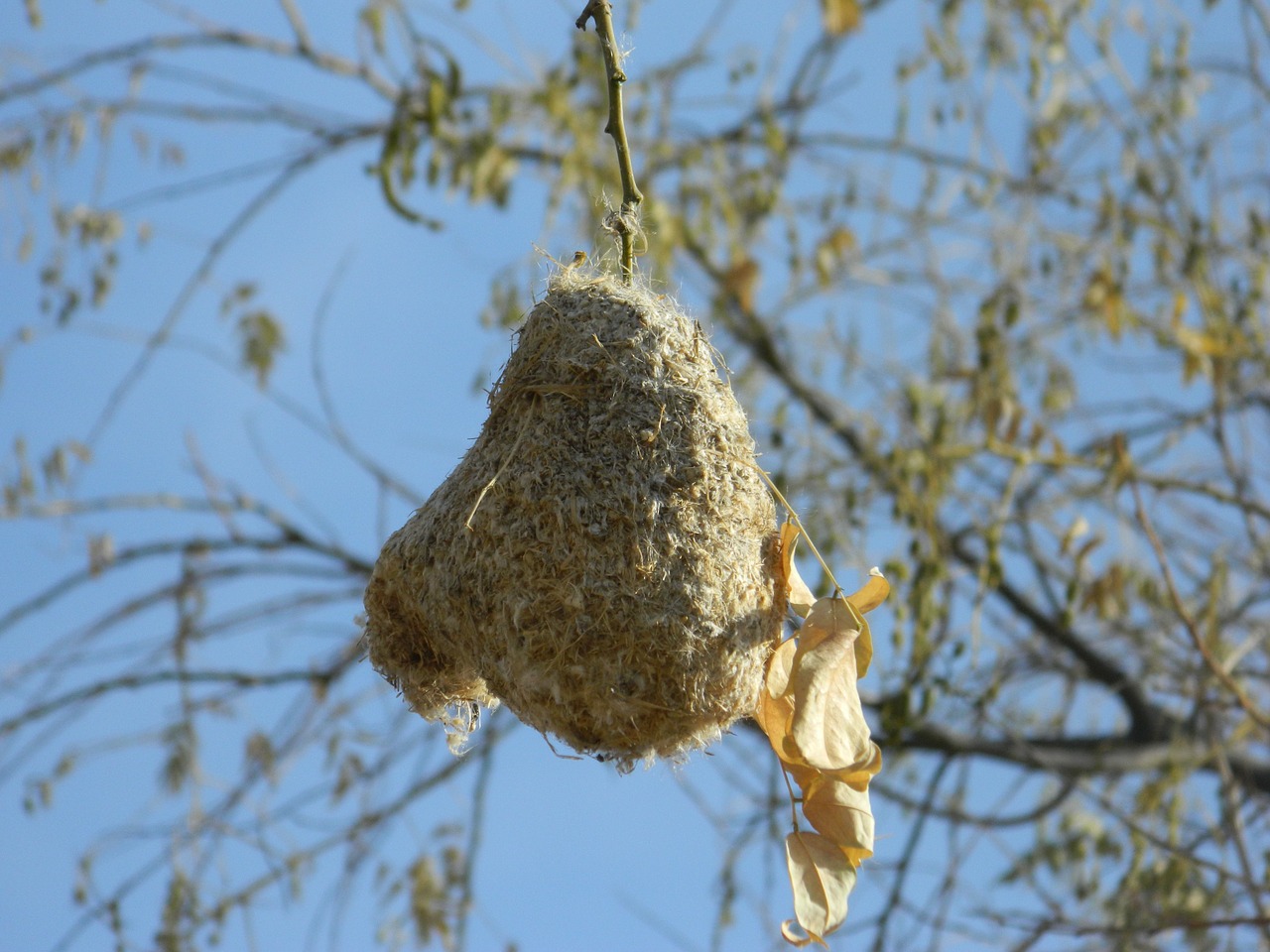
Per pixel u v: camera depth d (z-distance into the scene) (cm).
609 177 728
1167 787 650
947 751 749
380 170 614
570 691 316
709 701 318
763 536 335
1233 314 770
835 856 305
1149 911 627
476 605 326
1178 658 699
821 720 310
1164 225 761
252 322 783
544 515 322
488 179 714
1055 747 795
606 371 330
